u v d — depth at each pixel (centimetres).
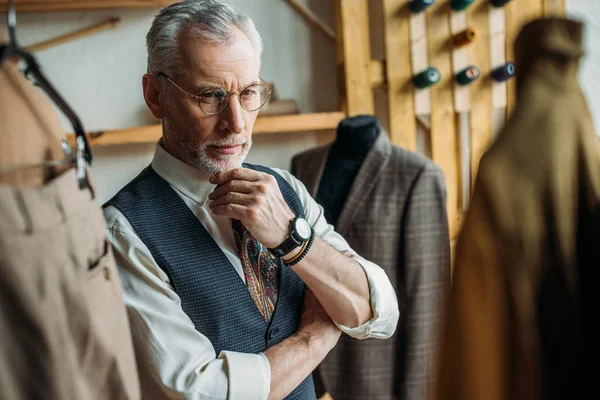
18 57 66
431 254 196
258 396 100
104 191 243
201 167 112
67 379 62
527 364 67
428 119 264
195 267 108
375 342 193
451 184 256
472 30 241
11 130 61
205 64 106
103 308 67
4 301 58
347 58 242
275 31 254
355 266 119
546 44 71
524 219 68
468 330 69
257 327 114
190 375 98
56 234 61
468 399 69
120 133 224
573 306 67
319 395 204
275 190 109
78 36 231
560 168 68
